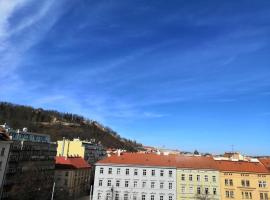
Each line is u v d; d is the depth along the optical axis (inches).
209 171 3882.9
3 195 3371.1
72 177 5083.7
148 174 3924.7
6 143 3442.4
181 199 3828.7
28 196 3698.3
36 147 4136.3
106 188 3905.0
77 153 6692.9
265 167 3981.3
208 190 3826.3
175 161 4099.4
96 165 3978.8
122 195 3880.4
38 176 4065.0
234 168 3890.3
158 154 4347.9
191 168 3905.0
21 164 3754.9
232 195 3784.5
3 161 3380.9
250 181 3789.4
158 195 3860.7
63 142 6747.1
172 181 3887.8
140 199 3863.2
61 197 4574.3
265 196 3727.9
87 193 5831.7
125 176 3929.6
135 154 4274.1
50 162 4574.3
